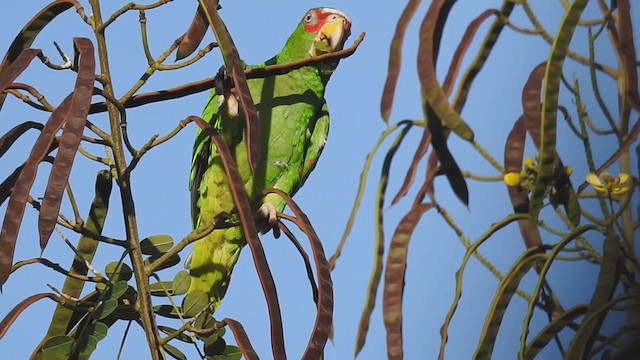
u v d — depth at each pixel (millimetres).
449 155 3588
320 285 4188
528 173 3785
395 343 3752
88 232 4223
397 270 3834
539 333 3607
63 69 4258
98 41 4324
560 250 3543
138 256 4324
